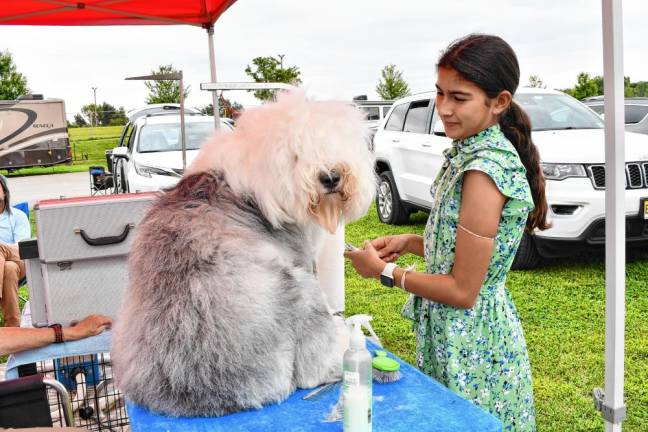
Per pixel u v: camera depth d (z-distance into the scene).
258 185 1.59
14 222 5.30
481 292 1.93
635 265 6.04
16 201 14.11
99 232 2.70
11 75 37.50
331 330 1.68
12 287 4.71
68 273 2.70
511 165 1.78
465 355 1.94
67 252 2.67
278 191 1.56
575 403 3.45
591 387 3.63
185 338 1.49
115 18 4.48
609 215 2.16
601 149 5.33
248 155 1.63
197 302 1.48
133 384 1.59
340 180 1.54
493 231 1.78
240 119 1.74
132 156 8.24
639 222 5.44
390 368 1.85
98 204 2.68
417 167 7.52
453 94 1.79
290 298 1.57
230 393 1.54
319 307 1.66
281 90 1.79
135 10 4.25
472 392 1.96
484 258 1.78
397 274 1.94
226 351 1.49
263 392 1.57
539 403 3.45
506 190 1.75
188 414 1.57
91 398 3.06
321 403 1.63
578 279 5.65
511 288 5.40
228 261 1.51
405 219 8.30
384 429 1.59
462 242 1.80
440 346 1.99
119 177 9.94
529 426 2.09
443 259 1.94
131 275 1.65
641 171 5.45
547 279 5.65
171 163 7.86
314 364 1.65
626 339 4.27
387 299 5.46
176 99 25.33
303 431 1.52
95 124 44.19
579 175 5.25
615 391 2.24
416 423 1.61
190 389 1.53
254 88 2.39
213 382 1.52
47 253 2.64
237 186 1.63
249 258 1.53
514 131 1.95
